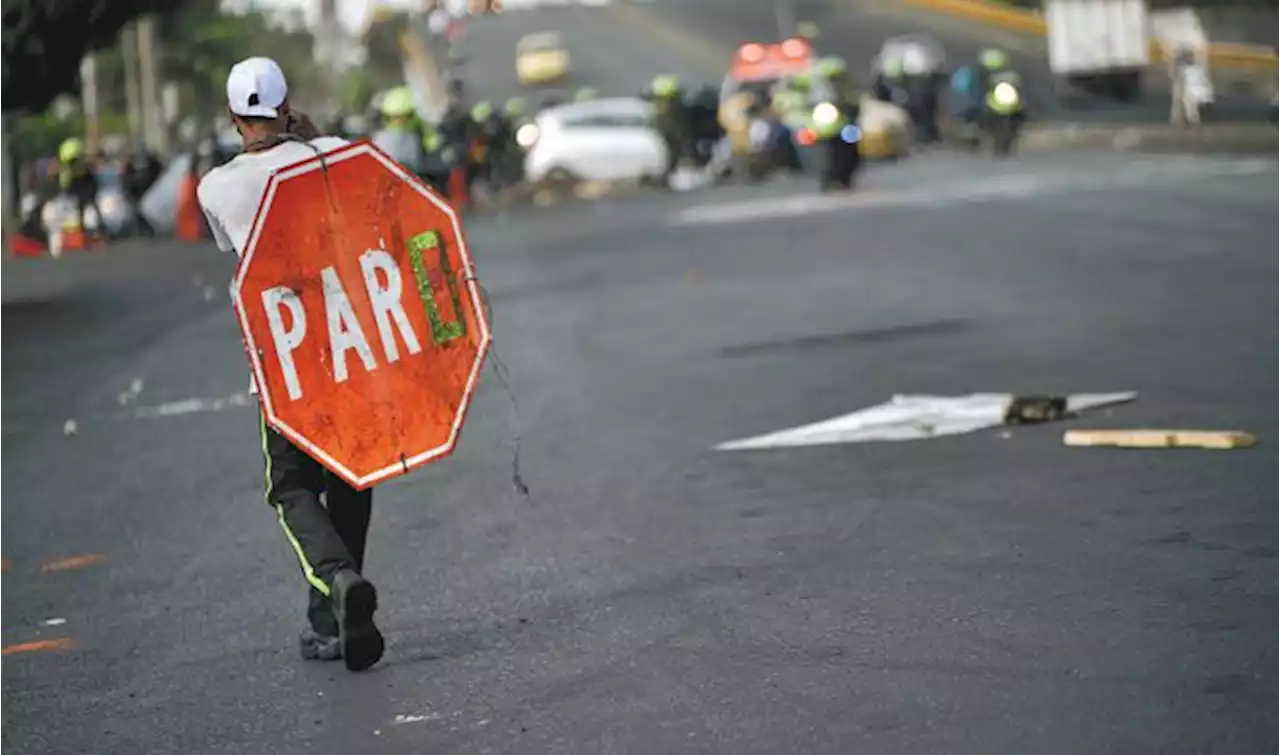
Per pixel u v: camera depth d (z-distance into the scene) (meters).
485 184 111.69
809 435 26.78
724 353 36.22
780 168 102.75
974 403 28.06
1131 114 121.38
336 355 16.25
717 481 24.25
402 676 16.67
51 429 33.28
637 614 18.09
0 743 15.66
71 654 18.34
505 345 39.56
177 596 20.42
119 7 62.94
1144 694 14.54
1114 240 50.59
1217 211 56.38
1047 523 20.55
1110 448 24.41
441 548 21.62
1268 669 14.98
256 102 16.36
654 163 98.75
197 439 31.00
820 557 19.78
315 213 16.16
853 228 60.81
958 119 129.75
